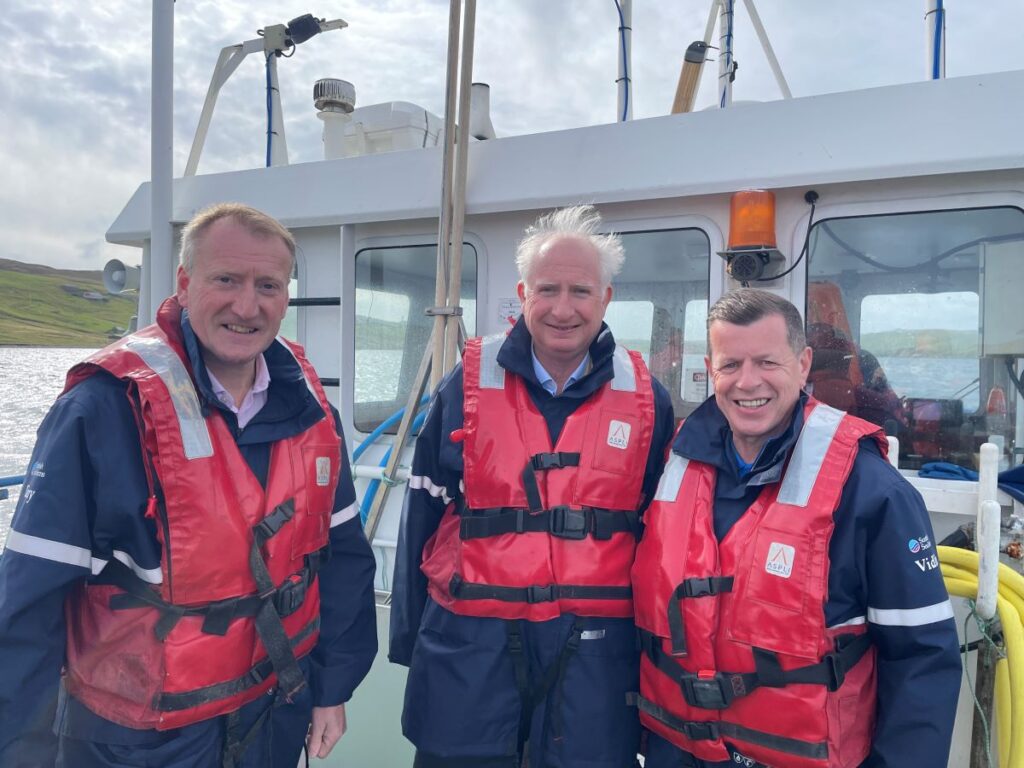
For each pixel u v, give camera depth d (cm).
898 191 244
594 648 182
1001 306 236
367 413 330
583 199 277
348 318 324
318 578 195
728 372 164
